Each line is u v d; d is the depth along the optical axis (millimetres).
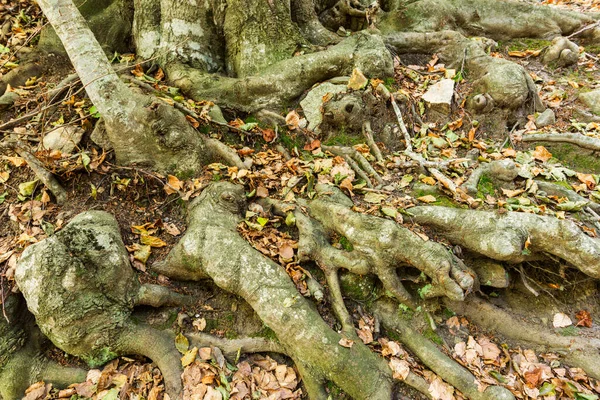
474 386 2998
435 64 5461
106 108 3701
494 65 4863
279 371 3186
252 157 4199
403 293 3324
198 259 3344
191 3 4984
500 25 6145
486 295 3486
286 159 4258
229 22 5047
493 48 6047
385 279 3291
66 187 3887
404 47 5535
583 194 3912
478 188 3807
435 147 4410
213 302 3461
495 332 3414
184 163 3924
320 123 4535
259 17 4918
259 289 3162
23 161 3986
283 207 3729
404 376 3059
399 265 3316
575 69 5727
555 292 3520
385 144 4449
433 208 3510
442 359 3113
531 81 4824
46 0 3596
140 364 3238
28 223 3641
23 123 4363
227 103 4625
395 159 4191
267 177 3963
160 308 3391
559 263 3346
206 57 5090
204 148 4055
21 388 3145
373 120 4547
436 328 3348
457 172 4000
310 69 4668
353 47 4785
